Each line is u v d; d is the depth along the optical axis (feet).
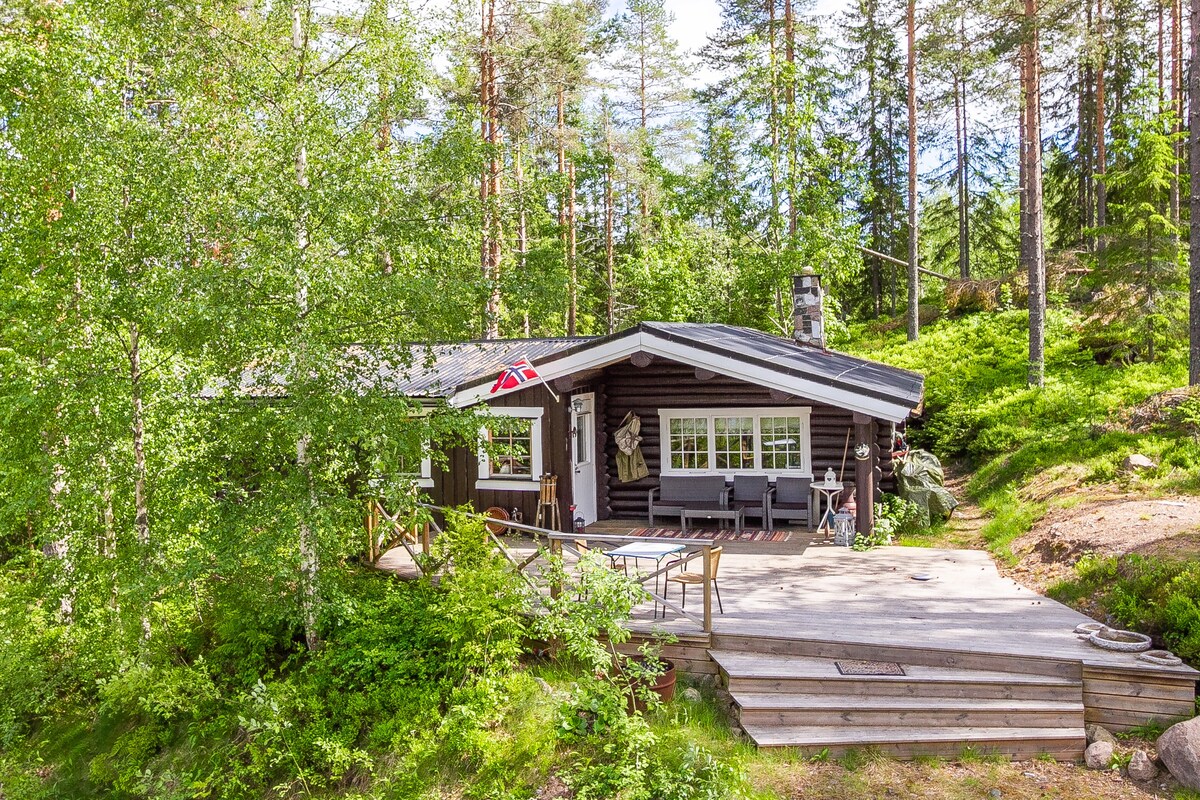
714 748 24.12
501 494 44.11
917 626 27.99
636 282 98.89
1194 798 20.89
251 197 28.25
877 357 84.48
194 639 33.42
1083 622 27.96
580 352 41.27
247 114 29.73
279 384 30.04
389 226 29.43
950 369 76.48
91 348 32.71
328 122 29.45
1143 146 62.44
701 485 46.21
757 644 27.53
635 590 27.66
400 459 31.73
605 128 101.24
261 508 29.25
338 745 25.75
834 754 23.80
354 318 30.04
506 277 30.73
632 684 26.40
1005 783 22.29
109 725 32.63
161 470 33.76
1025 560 36.11
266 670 30.58
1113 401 58.54
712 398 46.91
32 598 35.78
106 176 30.09
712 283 95.76
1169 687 23.53
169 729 30.63
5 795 29.84
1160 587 27.43
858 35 108.78
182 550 33.47
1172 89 84.53
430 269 30.60
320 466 30.94
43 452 33.14
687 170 103.35
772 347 47.47
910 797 21.80
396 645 29.17
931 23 73.36
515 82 72.38
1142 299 64.13
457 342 31.32
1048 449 52.75
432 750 25.46
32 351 33.65
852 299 126.21
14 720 33.81
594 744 24.71
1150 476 41.63
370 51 30.04
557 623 27.17
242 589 30.76
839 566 36.50
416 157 30.63
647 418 48.24
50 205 32.55
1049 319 80.28
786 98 78.59
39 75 31.30
